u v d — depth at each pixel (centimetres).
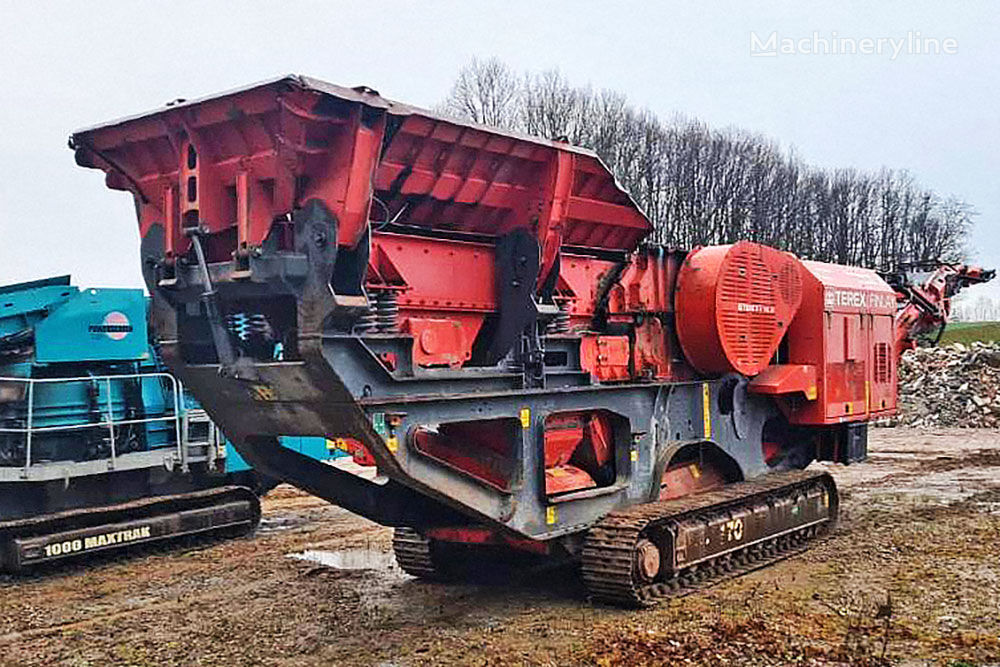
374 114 576
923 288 1338
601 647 644
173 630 721
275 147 559
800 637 658
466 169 684
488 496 658
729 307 883
